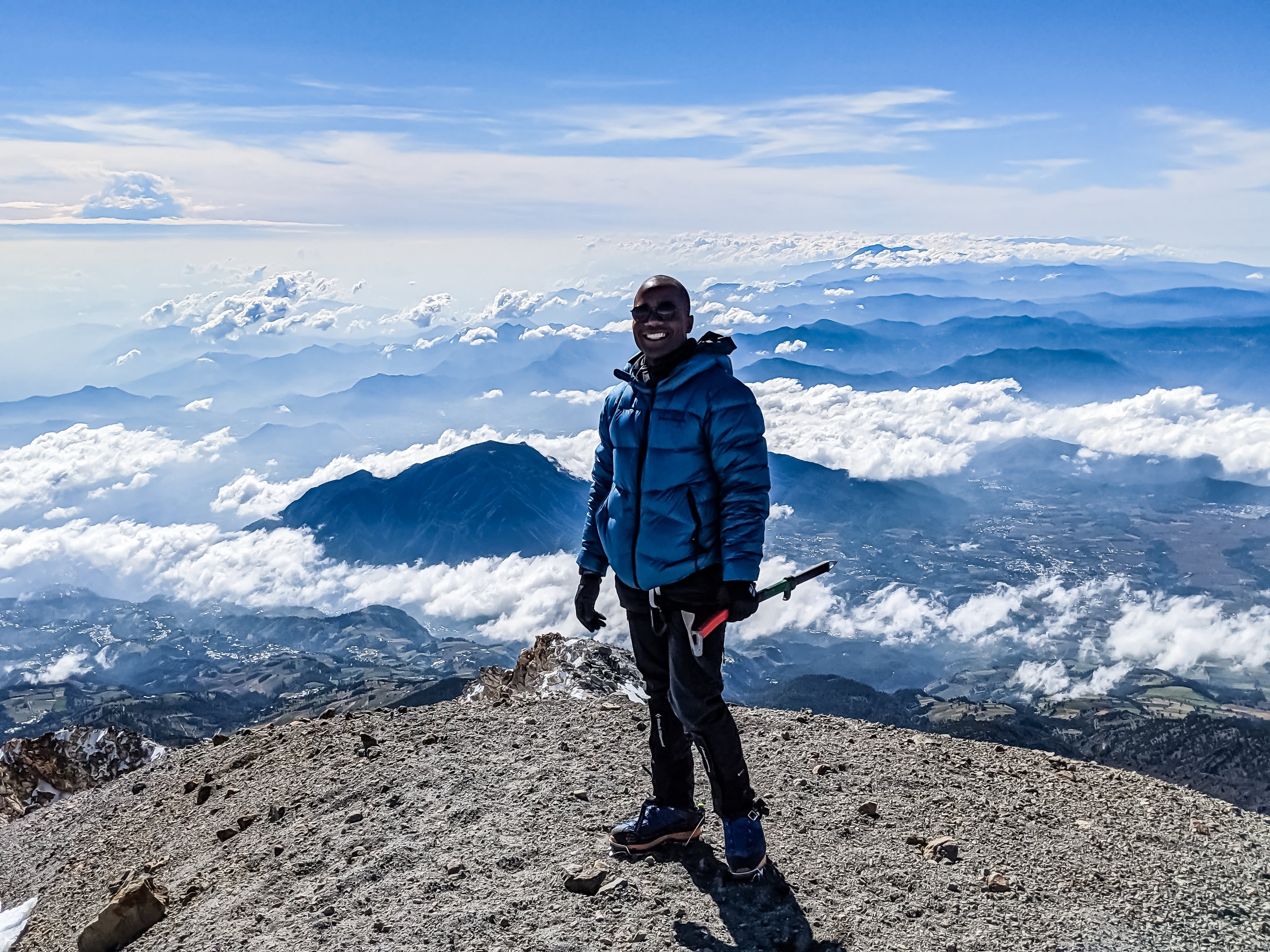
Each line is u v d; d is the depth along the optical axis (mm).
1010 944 3664
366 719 7445
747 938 3688
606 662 9992
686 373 3889
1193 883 4277
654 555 4000
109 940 4543
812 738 6590
